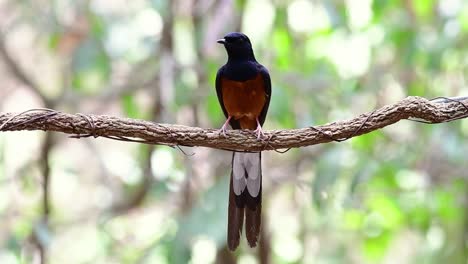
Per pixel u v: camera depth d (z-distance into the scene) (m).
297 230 15.40
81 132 7.16
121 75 15.16
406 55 13.14
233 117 9.69
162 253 12.20
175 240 11.45
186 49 14.40
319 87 13.16
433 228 13.81
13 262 11.90
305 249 15.13
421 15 13.37
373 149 12.88
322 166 11.84
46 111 7.07
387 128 14.11
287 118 12.02
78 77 14.41
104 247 14.49
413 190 13.22
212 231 11.29
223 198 11.54
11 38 16.91
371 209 13.45
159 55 13.91
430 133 13.15
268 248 13.78
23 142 16.72
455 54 13.69
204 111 13.29
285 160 14.28
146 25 14.67
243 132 7.61
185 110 13.95
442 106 7.63
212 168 13.46
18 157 16.59
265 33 13.66
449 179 13.34
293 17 13.66
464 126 13.73
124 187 13.88
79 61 13.68
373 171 11.78
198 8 13.64
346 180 13.16
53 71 16.86
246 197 8.72
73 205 17.56
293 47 13.56
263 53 13.40
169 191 13.14
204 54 13.45
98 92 14.42
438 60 12.95
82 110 14.98
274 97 11.74
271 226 15.62
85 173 17.44
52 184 17.47
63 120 7.09
